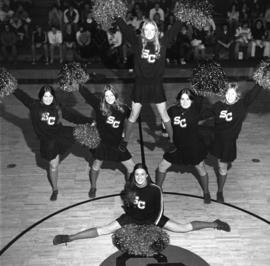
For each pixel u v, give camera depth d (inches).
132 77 427.5
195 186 256.2
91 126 231.1
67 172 271.6
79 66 224.1
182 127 221.6
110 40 459.8
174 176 266.4
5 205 240.4
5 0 517.0
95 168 240.8
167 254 201.6
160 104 222.2
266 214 231.5
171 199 243.9
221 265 196.7
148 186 189.5
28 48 504.4
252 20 503.5
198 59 474.3
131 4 504.1
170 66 459.5
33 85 405.4
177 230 199.9
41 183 261.0
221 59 485.4
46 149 233.3
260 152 294.0
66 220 227.9
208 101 363.6
